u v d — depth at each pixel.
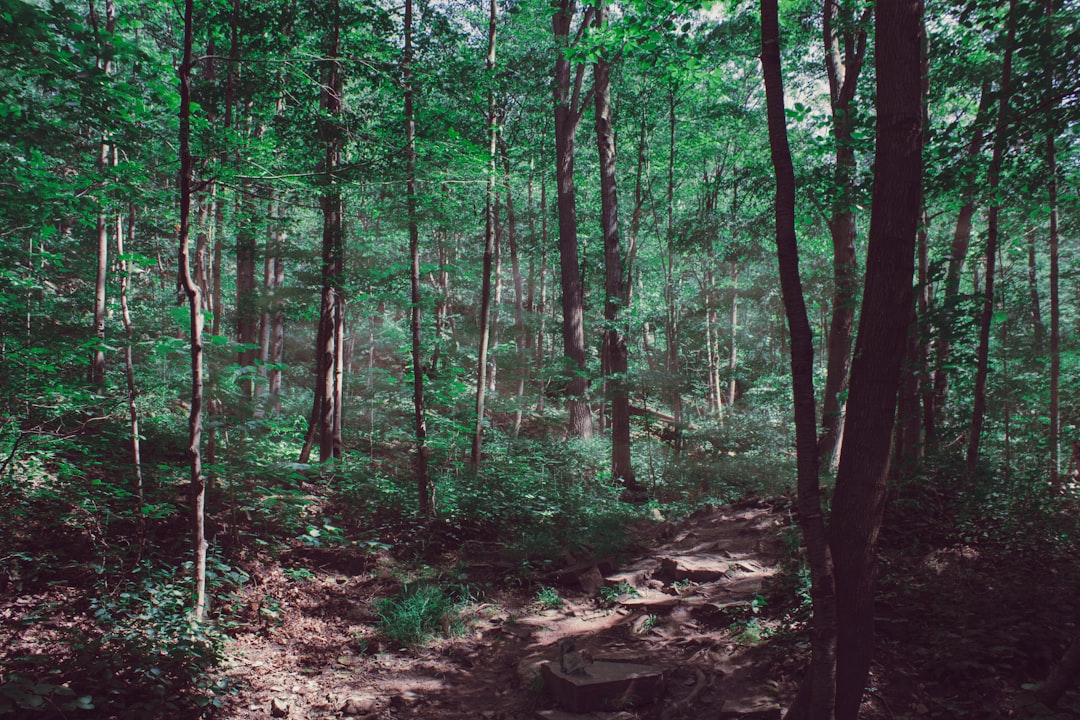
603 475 13.98
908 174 3.64
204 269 10.86
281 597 7.11
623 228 26.23
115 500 7.42
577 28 17.36
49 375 6.99
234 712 4.89
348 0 9.40
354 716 5.17
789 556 7.71
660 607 7.00
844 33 12.04
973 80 9.96
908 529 7.32
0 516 6.30
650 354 23.19
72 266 10.02
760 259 14.60
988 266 8.52
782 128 3.64
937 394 10.95
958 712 4.31
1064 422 12.77
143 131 6.57
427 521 9.51
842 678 3.73
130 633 4.91
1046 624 5.08
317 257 10.27
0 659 4.79
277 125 8.79
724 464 15.16
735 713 4.67
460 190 9.99
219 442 8.32
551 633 6.76
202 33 9.54
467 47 10.71
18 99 5.30
